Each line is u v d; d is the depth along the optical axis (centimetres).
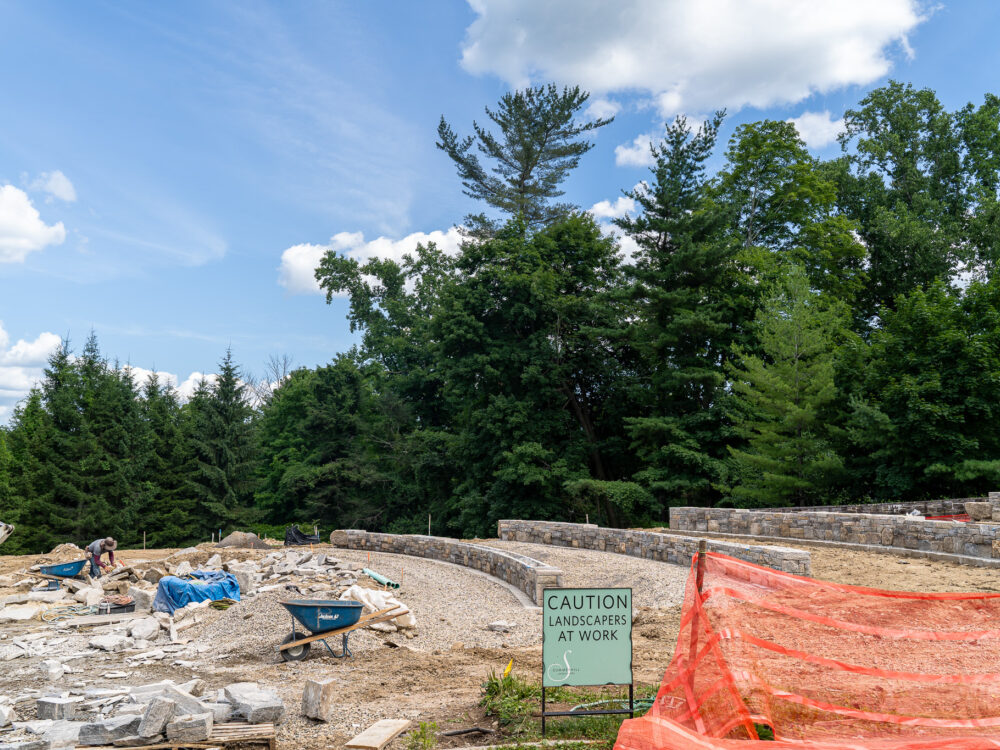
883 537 1786
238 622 1326
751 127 4059
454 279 4559
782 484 2989
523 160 5072
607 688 853
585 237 4450
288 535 2947
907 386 2772
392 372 5944
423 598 1639
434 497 4831
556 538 2520
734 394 3541
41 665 1043
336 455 5444
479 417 4053
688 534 2317
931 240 4119
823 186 4003
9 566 2258
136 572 1900
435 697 858
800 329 3103
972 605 745
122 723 677
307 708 780
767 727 607
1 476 5034
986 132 4603
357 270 6225
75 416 4912
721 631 652
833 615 707
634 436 3688
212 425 5275
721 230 3853
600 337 4097
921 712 596
